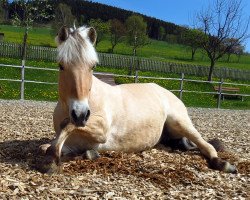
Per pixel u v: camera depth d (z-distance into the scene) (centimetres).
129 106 602
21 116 1112
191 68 4025
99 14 8200
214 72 4162
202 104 2339
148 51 6531
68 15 3766
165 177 518
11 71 2447
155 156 616
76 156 554
